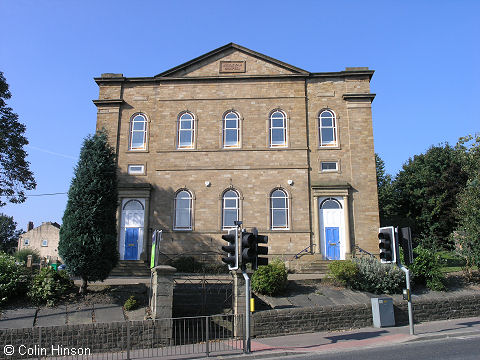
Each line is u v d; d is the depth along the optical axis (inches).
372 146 1002.7
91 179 679.7
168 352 476.7
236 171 998.4
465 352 426.0
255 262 476.7
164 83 1053.8
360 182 984.3
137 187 986.1
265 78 1045.2
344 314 599.5
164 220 979.9
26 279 612.4
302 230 962.7
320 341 516.4
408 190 1547.7
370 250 950.4
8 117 1104.2
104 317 555.2
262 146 1011.3
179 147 1021.8
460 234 815.7
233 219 979.3
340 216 974.4
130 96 1052.5
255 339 540.1
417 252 758.5
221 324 579.2
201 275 796.6
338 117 1022.4
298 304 637.9
